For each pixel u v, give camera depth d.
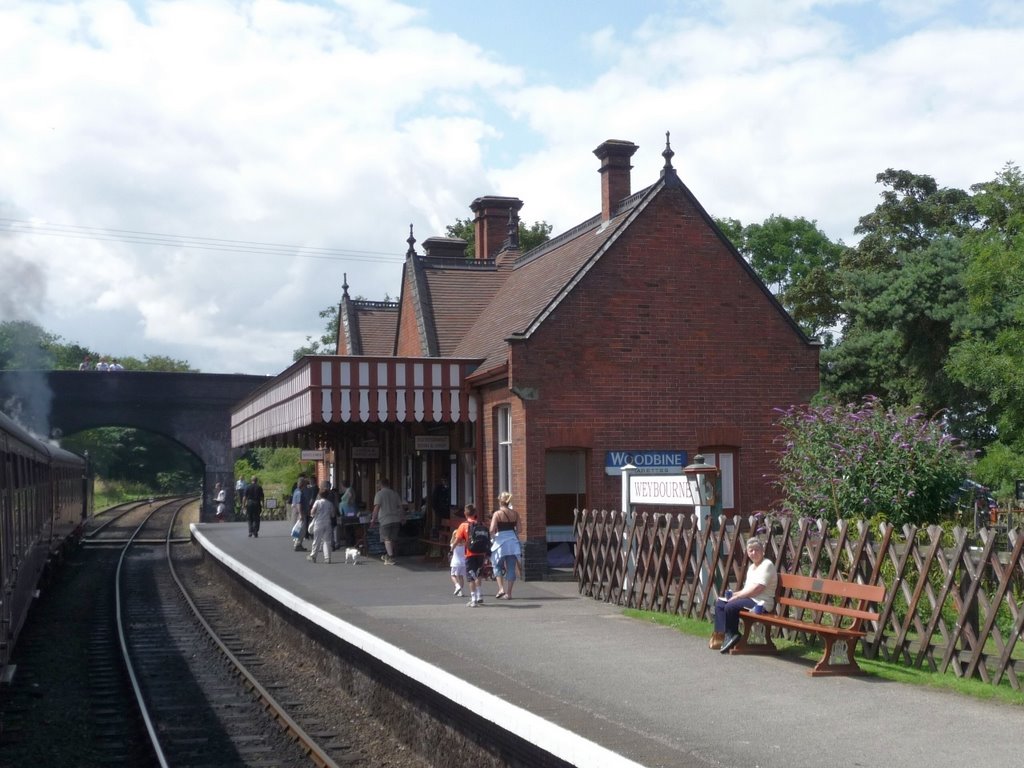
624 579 15.37
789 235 51.41
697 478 13.74
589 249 22.20
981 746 7.51
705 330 20.81
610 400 20.11
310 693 13.71
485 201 31.52
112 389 47.31
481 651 11.46
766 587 11.38
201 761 10.73
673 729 8.07
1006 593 9.30
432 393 21.50
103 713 13.03
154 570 32.41
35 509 19.86
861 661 10.55
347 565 22.75
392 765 10.32
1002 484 21.30
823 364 32.31
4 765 10.53
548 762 7.84
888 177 39.91
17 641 18.14
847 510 15.20
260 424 29.73
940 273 30.30
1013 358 20.83
